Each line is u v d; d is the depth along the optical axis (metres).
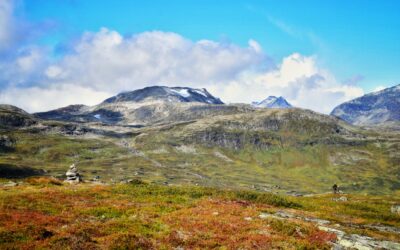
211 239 25.62
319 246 25.45
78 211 32.94
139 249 22.86
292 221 31.61
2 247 21.97
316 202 55.38
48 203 35.75
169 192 47.84
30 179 58.28
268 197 49.25
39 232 24.69
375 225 39.44
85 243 23.02
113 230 26.75
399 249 27.17
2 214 29.02
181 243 24.50
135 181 53.41
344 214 46.19
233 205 39.06
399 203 61.28
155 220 30.59
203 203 39.56
